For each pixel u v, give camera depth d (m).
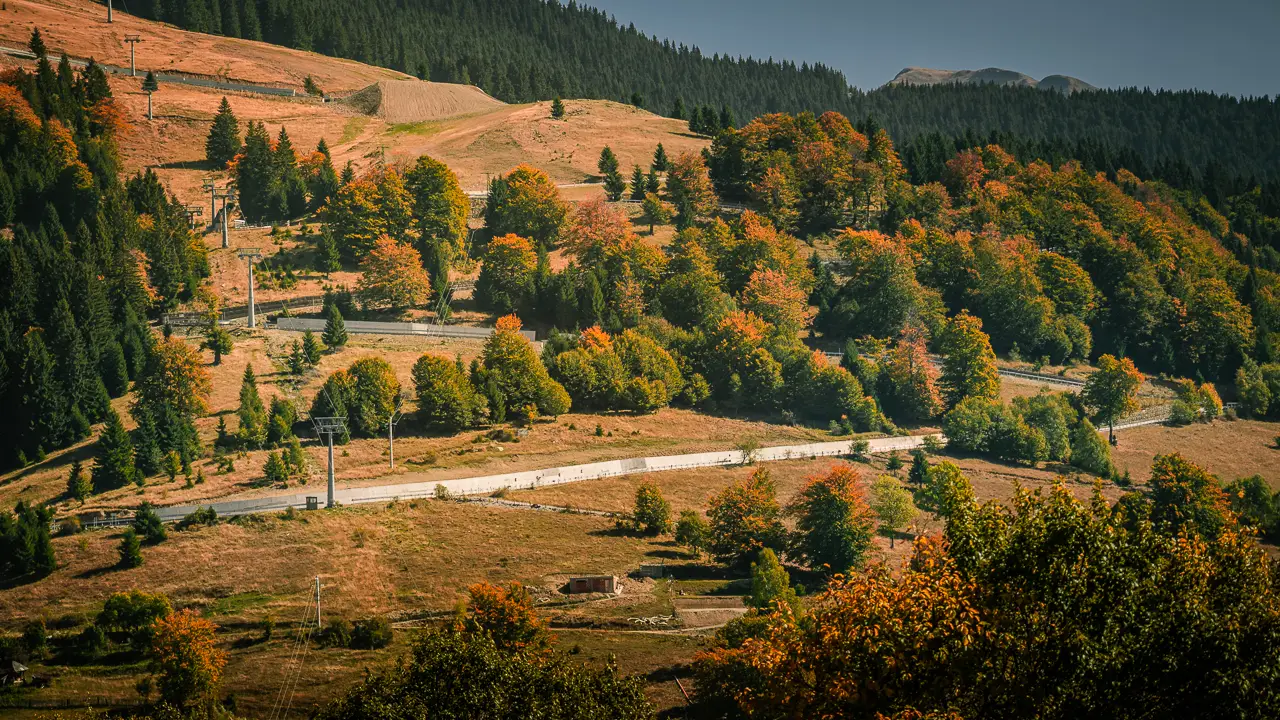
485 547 172.88
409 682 79.06
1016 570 58.31
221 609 150.12
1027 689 54.19
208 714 120.81
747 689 68.50
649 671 133.88
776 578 152.12
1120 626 55.06
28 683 133.12
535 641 130.00
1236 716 53.16
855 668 58.28
